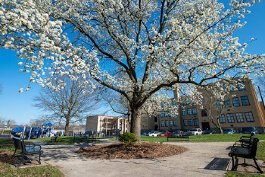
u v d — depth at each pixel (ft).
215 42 29.99
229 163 23.52
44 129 108.88
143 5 41.93
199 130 172.86
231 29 28.55
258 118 151.74
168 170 21.12
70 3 33.04
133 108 40.16
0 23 17.02
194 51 32.91
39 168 20.68
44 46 19.31
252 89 157.28
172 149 35.29
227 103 167.63
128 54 37.63
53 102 108.47
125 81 40.68
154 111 77.51
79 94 104.63
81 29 35.14
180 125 208.23
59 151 37.04
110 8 34.19
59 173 19.53
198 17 30.68
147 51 29.94
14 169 19.80
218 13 30.99
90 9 35.91
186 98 56.54
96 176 19.19
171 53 31.68
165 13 40.81
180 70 35.35
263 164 22.35
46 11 29.81
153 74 43.27
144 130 244.22
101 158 29.04
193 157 28.91
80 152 35.29
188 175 18.81
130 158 28.58
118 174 19.80
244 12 28.86
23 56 19.74
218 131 166.81
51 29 19.93
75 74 25.48
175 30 29.19
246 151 20.72
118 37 37.40
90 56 28.09
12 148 37.01
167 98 68.03
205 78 31.50
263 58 27.02
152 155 30.04
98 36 39.27
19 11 16.97
